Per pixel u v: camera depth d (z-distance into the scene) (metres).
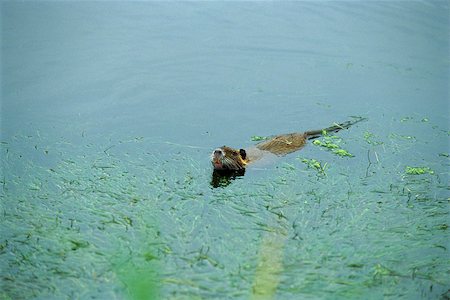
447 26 17.83
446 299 7.29
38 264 7.75
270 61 15.68
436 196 9.89
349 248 8.29
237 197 9.62
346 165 10.92
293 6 19.31
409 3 19.55
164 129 12.09
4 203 9.23
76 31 16.45
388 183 10.28
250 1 19.58
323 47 16.52
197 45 16.22
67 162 10.55
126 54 15.40
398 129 12.55
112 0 18.81
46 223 8.70
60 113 12.52
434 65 15.74
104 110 12.75
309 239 8.47
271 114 13.06
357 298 7.26
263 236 8.47
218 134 12.02
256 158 11.05
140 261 7.77
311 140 12.06
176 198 9.48
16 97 13.05
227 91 13.99
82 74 14.23
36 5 17.88
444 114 13.30
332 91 14.27
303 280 7.55
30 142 11.28
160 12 18.25
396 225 8.98
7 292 7.20
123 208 9.11
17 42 15.54
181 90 13.89
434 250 8.36
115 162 10.61
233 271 7.65
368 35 17.30
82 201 9.30
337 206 9.45
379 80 14.91
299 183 10.20
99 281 7.40
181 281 7.39
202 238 8.36
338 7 19.25
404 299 7.27
